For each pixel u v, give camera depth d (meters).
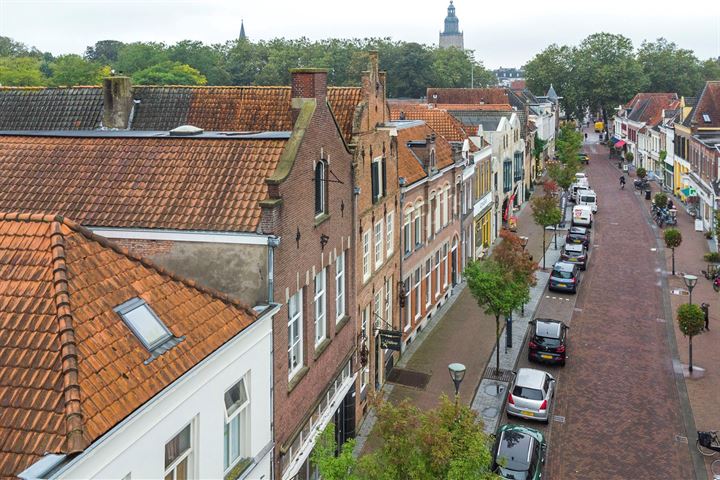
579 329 35.59
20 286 11.59
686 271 46.94
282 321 16.72
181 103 28.06
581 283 44.56
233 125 27.12
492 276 28.48
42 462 9.23
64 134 19.72
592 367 30.55
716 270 44.38
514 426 22.27
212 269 16.45
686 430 24.72
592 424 25.25
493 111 63.03
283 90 27.61
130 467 10.94
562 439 24.19
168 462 12.29
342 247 21.59
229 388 14.16
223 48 144.75
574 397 27.50
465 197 44.69
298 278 17.84
